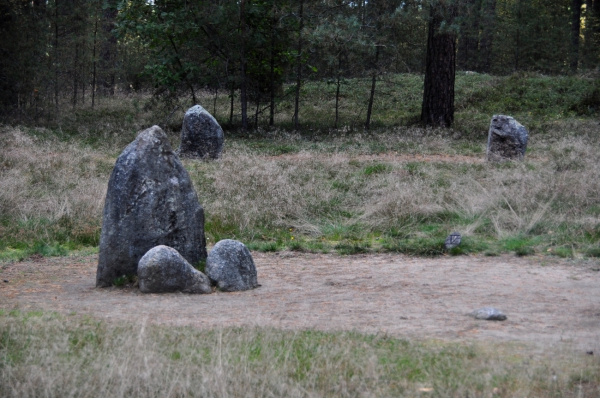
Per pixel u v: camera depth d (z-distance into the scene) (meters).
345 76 27.62
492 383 4.37
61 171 14.82
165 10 24.33
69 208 11.62
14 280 8.27
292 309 6.64
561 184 12.61
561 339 5.41
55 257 9.82
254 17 24.45
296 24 24.36
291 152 19.45
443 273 8.48
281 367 4.64
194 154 18.06
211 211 11.98
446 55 24.39
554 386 4.31
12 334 5.36
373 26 23.62
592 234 10.24
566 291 7.40
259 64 25.52
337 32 21.94
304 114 27.86
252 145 20.92
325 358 4.79
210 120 18.05
